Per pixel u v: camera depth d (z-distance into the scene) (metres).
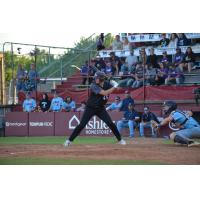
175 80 36.41
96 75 21.59
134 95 35.50
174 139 21.56
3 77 41.12
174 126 30.62
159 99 34.88
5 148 21.58
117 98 33.75
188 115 21.89
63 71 43.34
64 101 36.53
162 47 40.16
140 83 36.75
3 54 40.62
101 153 18.92
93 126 33.06
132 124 31.39
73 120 34.03
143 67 35.66
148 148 20.53
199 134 21.62
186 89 34.44
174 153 18.62
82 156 18.16
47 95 36.44
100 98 21.67
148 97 35.22
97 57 42.03
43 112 34.59
